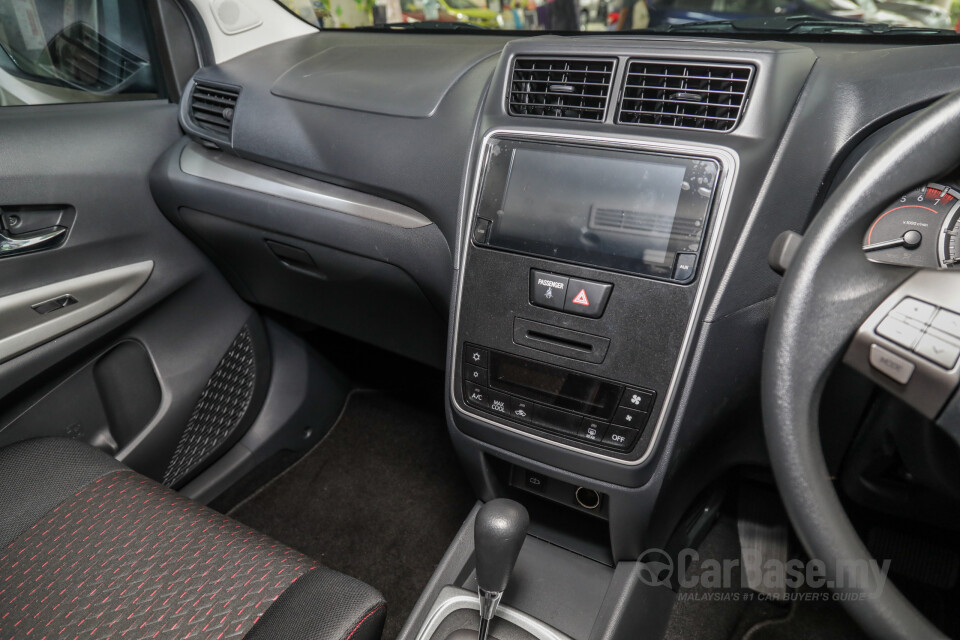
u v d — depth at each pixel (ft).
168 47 4.46
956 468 2.82
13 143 3.71
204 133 4.34
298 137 3.91
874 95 2.78
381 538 4.95
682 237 2.72
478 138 3.14
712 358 2.89
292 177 4.05
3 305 3.70
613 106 2.84
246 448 5.26
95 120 4.17
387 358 6.26
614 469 3.09
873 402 3.47
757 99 2.66
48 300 3.89
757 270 2.85
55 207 3.90
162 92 4.66
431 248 3.65
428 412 6.15
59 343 4.00
